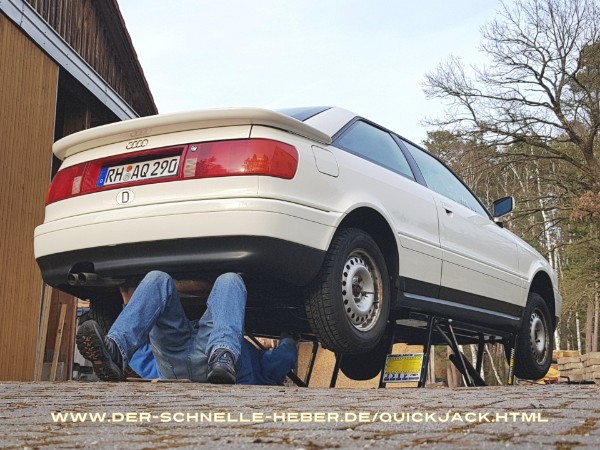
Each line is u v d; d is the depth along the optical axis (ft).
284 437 4.32
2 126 21.83
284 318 13.60
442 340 17.92
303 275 11.18
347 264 12.14
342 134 13.19
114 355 9.58
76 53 26.61
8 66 22.16
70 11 28.45
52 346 27.61
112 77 33.50
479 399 7.11
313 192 11.40
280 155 11.00
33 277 23.50
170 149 11.46
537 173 75.77
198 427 4.96
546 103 70.18
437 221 14.88
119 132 11.89
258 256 10.59
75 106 29.76
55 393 8.15
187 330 10.87
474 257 16.16
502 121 70.54
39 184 24.06
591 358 30.89
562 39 68.13
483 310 16.57
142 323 10.01
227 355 9.72
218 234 10.68
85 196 12.10
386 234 13.23
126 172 11.76
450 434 4.31
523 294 18.45
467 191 17.79
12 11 22.08
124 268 11.48
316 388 9.37
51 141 24.85
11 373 22.09
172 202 11.07
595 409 5.84
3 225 21.86
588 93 68.54
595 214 65.72
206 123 11.27
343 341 11.80
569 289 77.20
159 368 11.13
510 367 18.62
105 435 4.64
